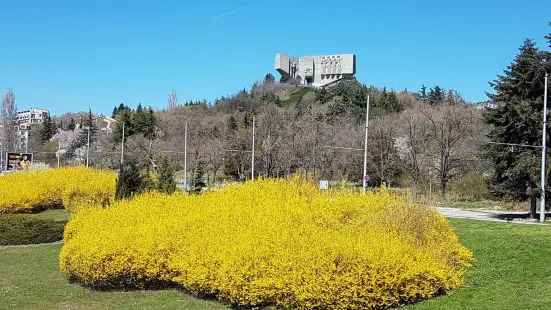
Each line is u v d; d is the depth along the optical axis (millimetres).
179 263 10078
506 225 18594
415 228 10555
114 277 10734
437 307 8414
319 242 8906
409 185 40875
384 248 8711
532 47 23328
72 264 11305
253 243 9258
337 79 119000
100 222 12141
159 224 11203
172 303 9656
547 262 11133
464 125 45344
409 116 49125
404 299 8820
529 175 22547
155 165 43312
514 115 22969
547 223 20516
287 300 8555
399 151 44938
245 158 46219
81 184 25766
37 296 10570
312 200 12117
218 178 48156
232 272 8961
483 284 9703
